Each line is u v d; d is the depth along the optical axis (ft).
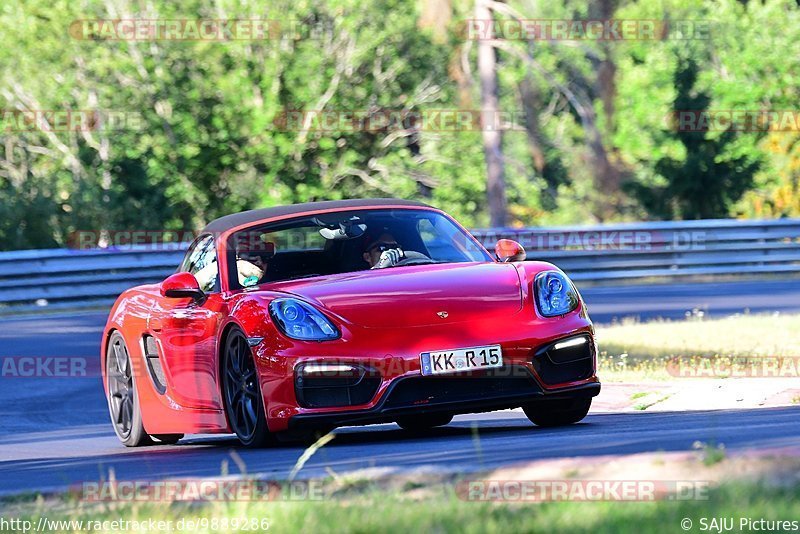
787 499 32.76
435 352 65.72
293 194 346.74
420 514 34.73
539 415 74.95
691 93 318.65
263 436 68.18
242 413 71.10
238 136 336.29
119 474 58.85
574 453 48.98
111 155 333.83
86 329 166.30
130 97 340.18
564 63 302.45
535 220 365.20
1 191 277.03
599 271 238.48
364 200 83.61
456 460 50.06
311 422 65.77
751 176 317.63
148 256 213.46
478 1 246.47
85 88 349.82
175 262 216.95
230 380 72.18
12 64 353.10
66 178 313.73
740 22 399.85
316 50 339.57
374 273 74.23
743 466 37.88
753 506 32.17
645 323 156.97
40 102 347.77
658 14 292.81
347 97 346.95
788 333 129.08
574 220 353.51
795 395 86.22
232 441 83.71
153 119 337.72
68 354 142.41
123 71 338.95
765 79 390.83
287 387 66.39
